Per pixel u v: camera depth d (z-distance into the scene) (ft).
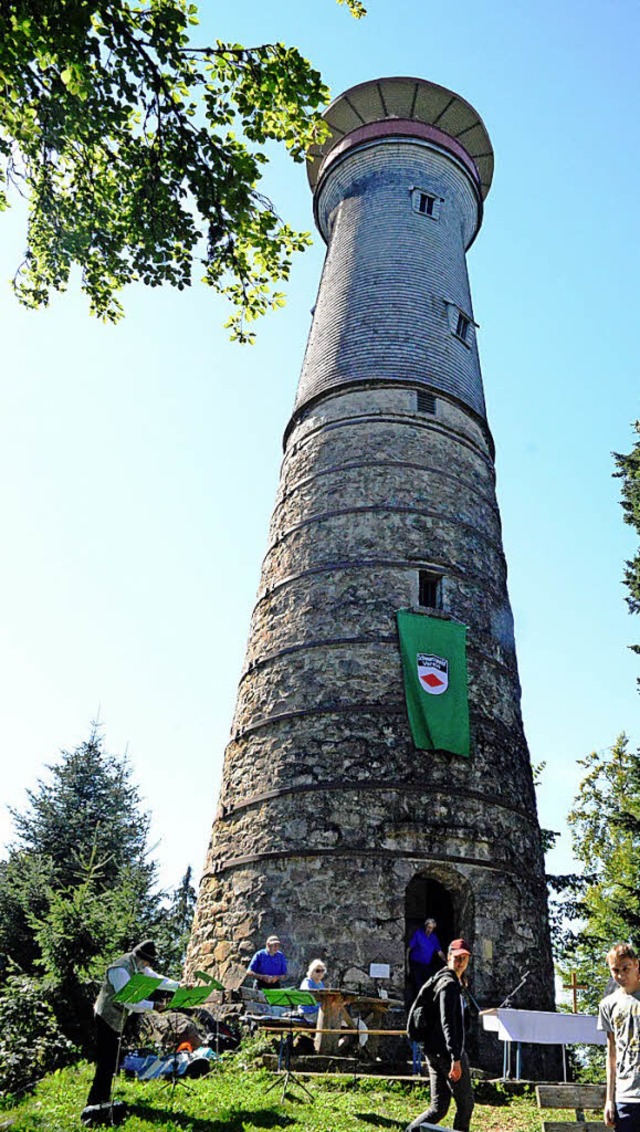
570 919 86.02
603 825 94.07
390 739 49.29
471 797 49.03
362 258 71.82
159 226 31.53
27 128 30.19
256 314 34.27
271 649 55.98
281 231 31.94
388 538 56.85
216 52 27.89
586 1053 70.38
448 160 78.79
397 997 42.29
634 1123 19.38
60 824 76.28
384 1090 33.14
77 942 44.09
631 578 69.62
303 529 59.52
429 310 68.64
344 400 64.03
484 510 62.95
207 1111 27.71
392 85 79.10
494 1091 34.27
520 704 58.29
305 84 28.76
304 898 45.19
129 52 27.27
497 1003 43.96
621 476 73.51
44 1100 29.01
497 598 59.72
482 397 70.74
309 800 47.88
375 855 45.62
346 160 79.77
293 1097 30.71
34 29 25.50
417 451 61.16
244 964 44.73
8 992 40.91
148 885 71.87
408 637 52.44
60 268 34.76
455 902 47.93
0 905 60.70
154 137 29.63
